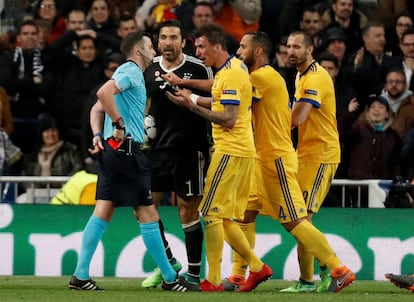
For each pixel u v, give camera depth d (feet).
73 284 107.65
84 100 160.15
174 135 112.47
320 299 98.84
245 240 109.50
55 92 161.27
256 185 111.34
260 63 109.60
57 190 137.59
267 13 171.63
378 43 160.35
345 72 156.15
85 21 169.17
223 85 105.19
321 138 111.34
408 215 131.23
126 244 131.95
